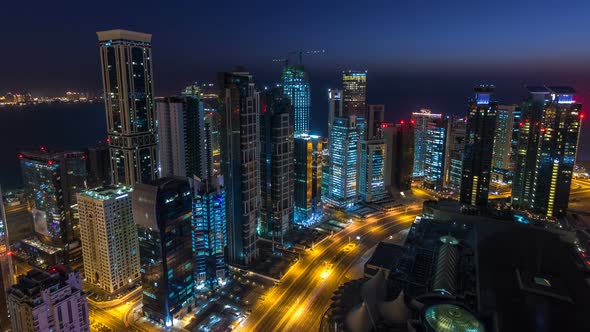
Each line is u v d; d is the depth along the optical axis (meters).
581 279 196.88
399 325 167.88
